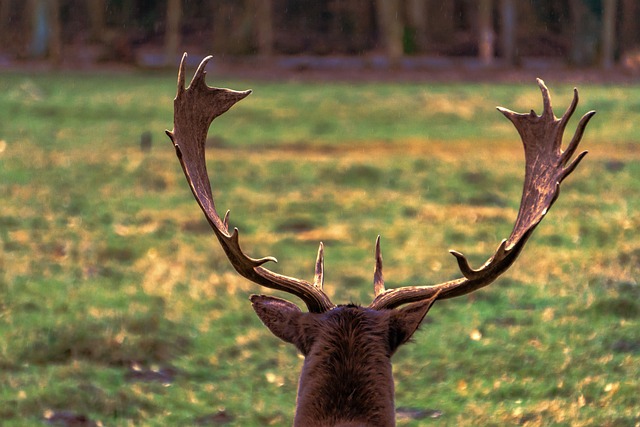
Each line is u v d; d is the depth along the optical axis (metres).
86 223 27.19
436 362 16.50
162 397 14.86
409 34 93.12
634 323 18.12
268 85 73.06
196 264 22.75
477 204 31.50
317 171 36.56
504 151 43.56
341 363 7.79
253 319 18.67
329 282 21.69
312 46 95.88
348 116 54.31
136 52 94.94
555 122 8.73
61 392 14.48
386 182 35.16
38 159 37.84
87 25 100.56
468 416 14.24
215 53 92.25
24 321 17.70
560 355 16.55
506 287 20.98
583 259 23.16
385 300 8.61
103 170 35.81
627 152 42.62
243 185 34.16
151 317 17.94
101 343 16.45
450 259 23.95
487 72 83.62
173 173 35.28
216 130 48.66
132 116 53.28
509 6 88.31
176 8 86.44
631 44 94.44
